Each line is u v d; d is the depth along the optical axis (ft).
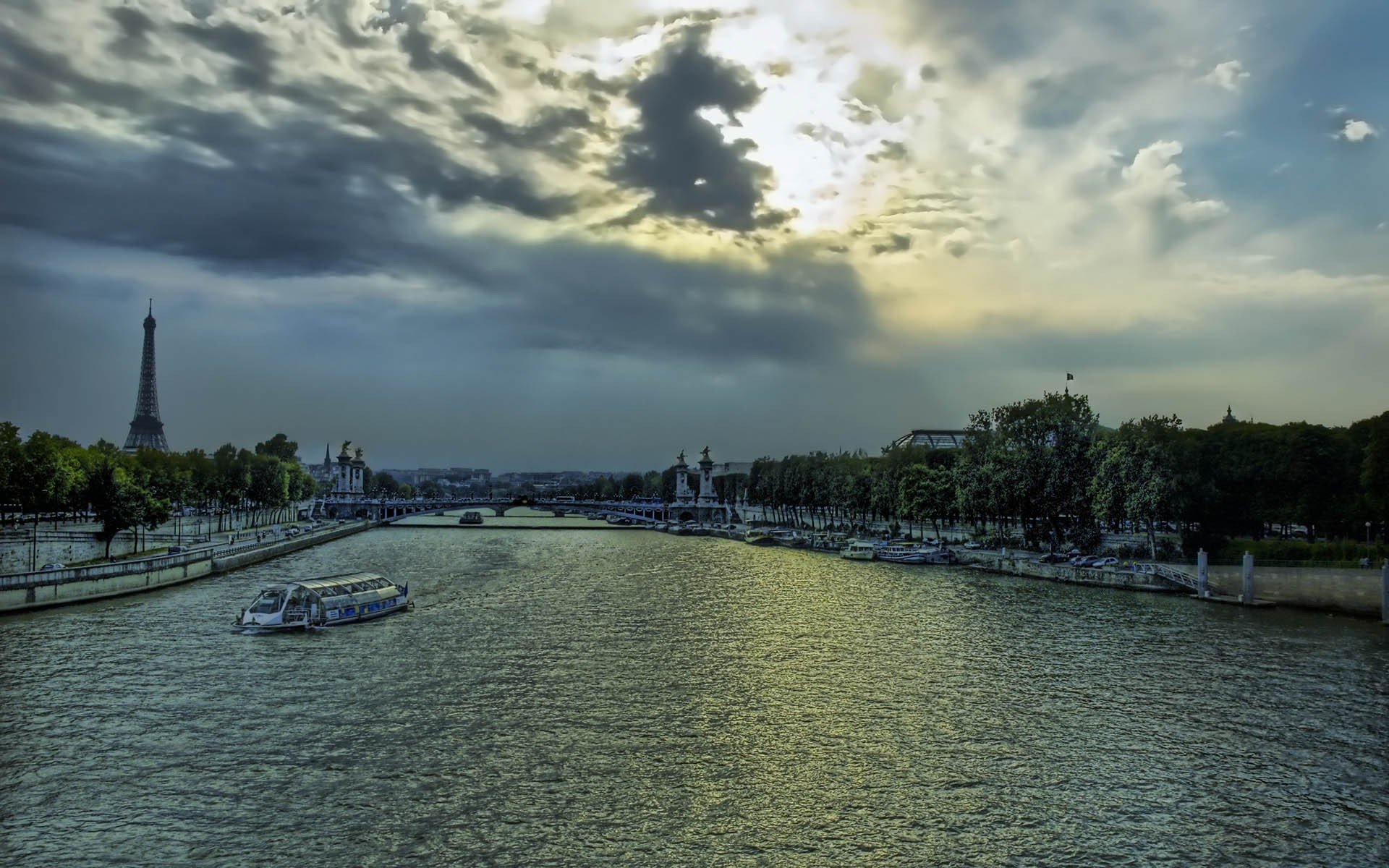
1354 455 588.91
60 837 199.41
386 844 197.77
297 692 312.29
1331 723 280.10
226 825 206.08
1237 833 205.87
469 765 243.60
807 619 461.37
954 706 299.99
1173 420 617.62
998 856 195.72
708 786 231.71
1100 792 228.43
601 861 191.72
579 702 303.07
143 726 271.90
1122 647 387.14
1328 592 475.72
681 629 433.89
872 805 221.25
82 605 476.54
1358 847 199.00
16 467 621.31
